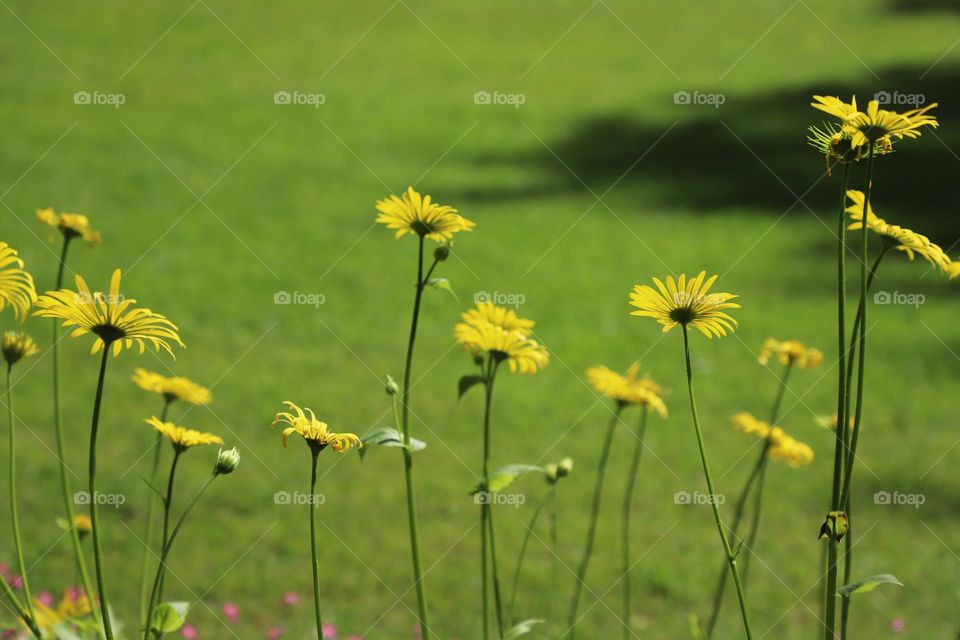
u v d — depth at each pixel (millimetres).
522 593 3980
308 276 8453
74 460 5051
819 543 4539
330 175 11570
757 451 5551
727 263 8859
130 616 3574
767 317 7590
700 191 11031
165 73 15602
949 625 3842
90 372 6367
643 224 10008
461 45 17984
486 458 1876
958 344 7027
